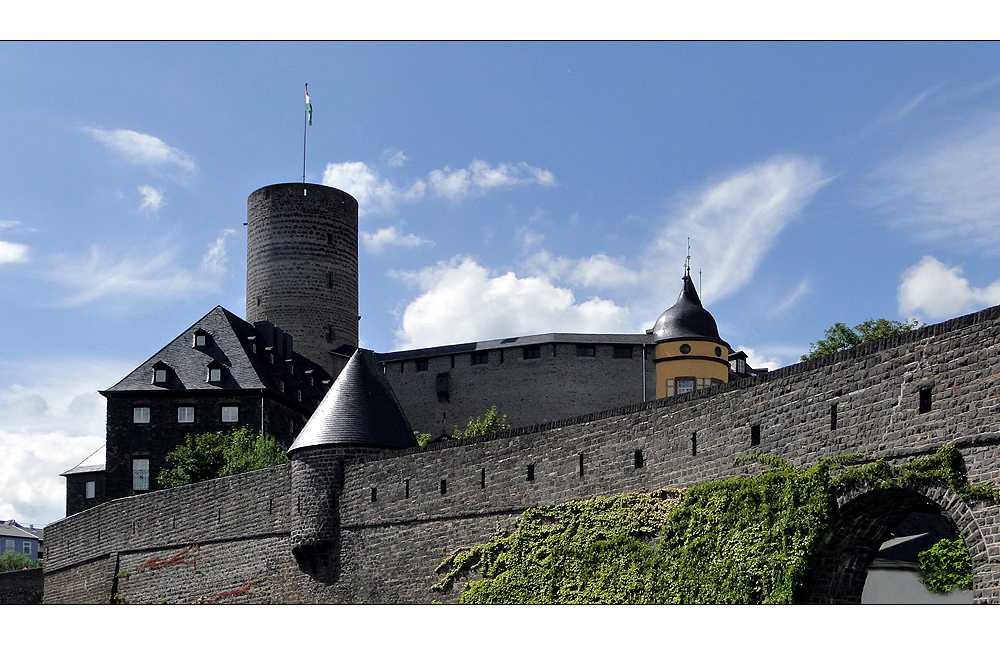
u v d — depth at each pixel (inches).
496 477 1845.5
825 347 3331.7
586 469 1711.4
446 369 3705.7
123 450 3243.1
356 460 2103.8
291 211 3858.3
